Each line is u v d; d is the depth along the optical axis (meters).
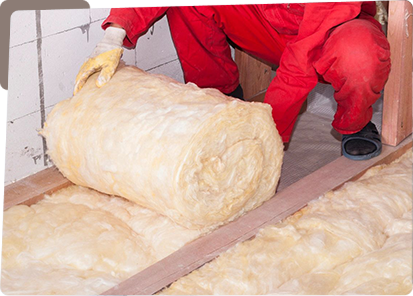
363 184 1.78
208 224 1.57
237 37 2.22
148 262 1.50
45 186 1.79
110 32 1.86
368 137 1.96
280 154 1.70
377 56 1.74
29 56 1.79
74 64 1.92
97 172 1.62
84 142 1.61
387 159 1.96
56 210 1.67
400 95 1.96
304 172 2.03
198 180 1.50
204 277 1.41
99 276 1.43
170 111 1.54
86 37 1.93
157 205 1.56
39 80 1.84
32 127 1.87
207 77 2.30
